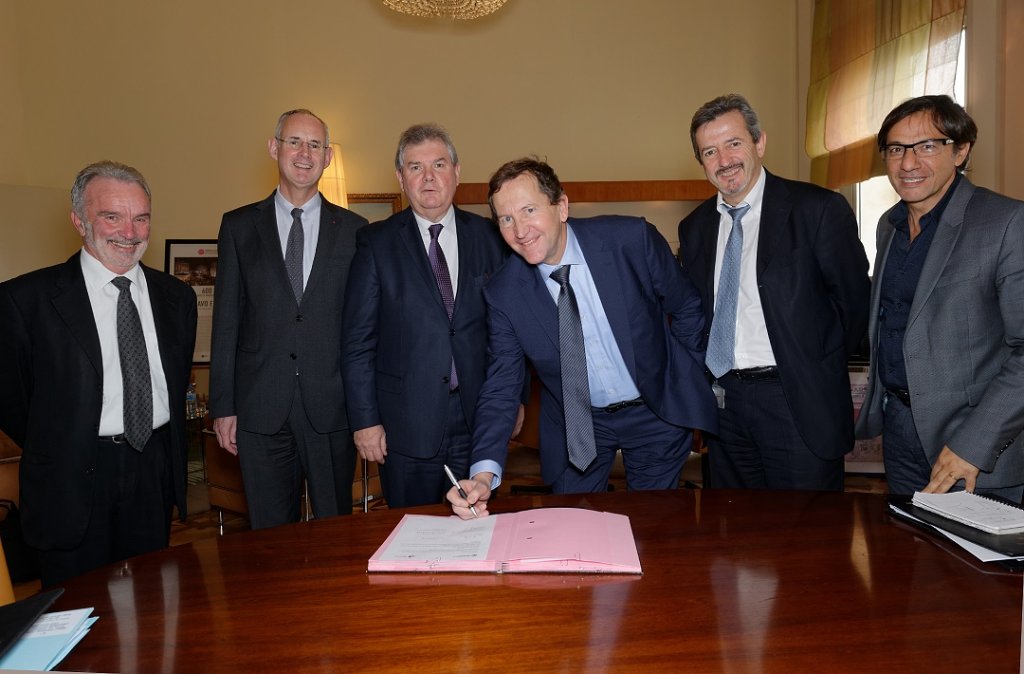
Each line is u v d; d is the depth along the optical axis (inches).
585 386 83.4
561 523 62.7
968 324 81.6
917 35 159.5
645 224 88.8
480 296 103.1
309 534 65.4
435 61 232.4
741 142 90.6
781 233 91.2
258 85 233.1
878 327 93.3
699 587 51.4
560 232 81.4
